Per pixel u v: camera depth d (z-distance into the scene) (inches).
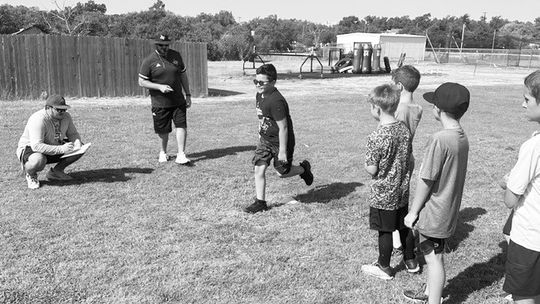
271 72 201.8
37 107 517.3
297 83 1009.5
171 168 279.9
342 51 1595.7
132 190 235.9
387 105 145.7
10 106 526.0
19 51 607.5
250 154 320.8
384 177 146.7
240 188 245.0
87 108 525.7
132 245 173.0
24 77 615.8
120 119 449.7
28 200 216.2
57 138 241.6
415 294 142.0
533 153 104.3
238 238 182.1
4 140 338.0
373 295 144.4
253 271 156.0
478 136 407.8
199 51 717.3
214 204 219.8
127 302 136.2
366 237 186.2
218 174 269.9
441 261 130.3
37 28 1811.0
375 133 145.9
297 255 169.2
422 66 1892.2
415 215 127.6
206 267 158.2
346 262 165.0
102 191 232.5
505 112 559.2
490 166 303.1
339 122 465.1
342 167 292.7
